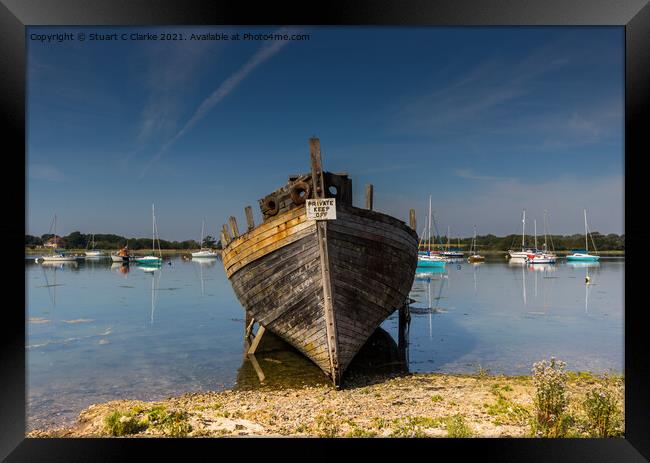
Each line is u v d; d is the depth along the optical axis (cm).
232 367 1368
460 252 10338
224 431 745
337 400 984
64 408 995
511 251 9450
